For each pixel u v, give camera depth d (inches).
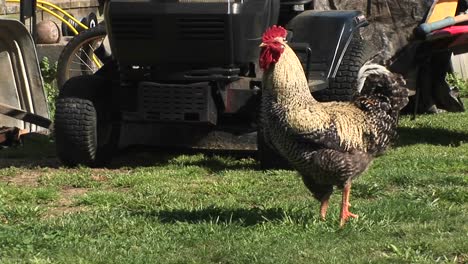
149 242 296.5
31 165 463.2
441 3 534.9
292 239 297.0
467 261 274.8
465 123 606.5
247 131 464.1
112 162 475.2
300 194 384.8
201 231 308.3
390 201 354.9
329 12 466.3
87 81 453.1
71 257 279.1
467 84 767.7
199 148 480.4
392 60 573.6
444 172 442.6
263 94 309.3
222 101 428.8
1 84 485.7
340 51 446.9
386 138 307.4
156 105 426.3
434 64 607.2
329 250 283.3
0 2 676.1
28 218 340.5
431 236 300.7
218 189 393.4
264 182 410.0
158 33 416.8
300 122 297.1
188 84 423.5
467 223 320.2
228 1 410.6
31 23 535.8
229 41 414.3
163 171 437.1
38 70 482.0
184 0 413.4
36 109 488.4
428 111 649.0
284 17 479.2
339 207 344.5
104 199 372.5
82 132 444.8
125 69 434.0
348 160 299.6
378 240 295.9
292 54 303.6
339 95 460.4
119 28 421.1
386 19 584.4
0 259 277.0
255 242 294.2
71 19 710.5
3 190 387.5
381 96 307.0
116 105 452.1
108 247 291.1
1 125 502.6
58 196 384.5
